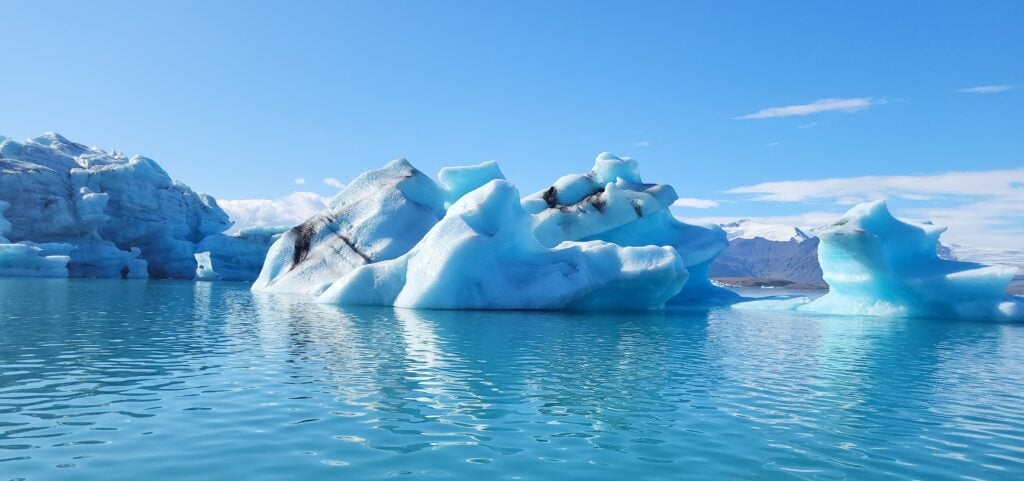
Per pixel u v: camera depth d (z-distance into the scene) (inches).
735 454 204.5
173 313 673.6
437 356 398.9
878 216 919.7
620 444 213.8
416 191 1278.3
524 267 846.5
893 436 233.1
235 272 1856.5
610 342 497.4
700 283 1291.8
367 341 465.1
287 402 264.4
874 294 918.4
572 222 1169.4
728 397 294.5
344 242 1171.9
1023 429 248.4
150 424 227.0
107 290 1066.7
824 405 283.0
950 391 327.6
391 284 839.7
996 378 373.1
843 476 185.9
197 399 267.3
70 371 326.3
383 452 199.5
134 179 1897.1
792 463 196.9
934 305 867.4
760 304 1063.6
